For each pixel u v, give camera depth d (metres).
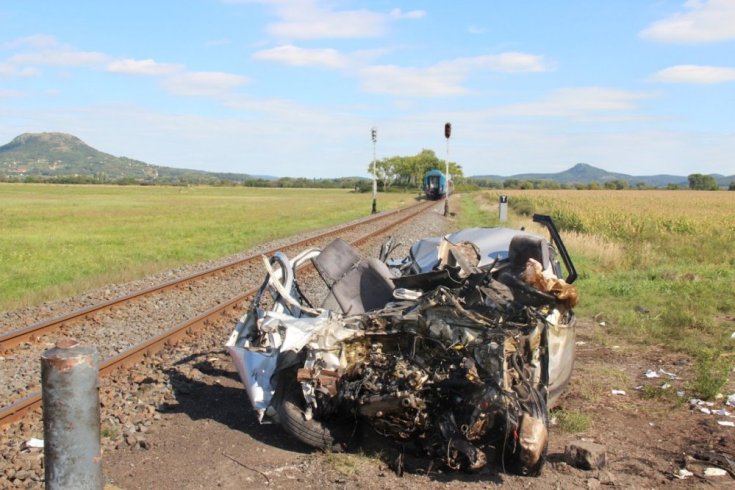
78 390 3.75
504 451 5.21
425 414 5.29
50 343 9.89
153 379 7.78
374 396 5.25
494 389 5.11
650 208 43.91
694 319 10.70
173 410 6.84
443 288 5.45
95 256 21.72
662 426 6.50
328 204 67.81
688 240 24.30
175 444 5.92
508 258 6.78
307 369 5.48
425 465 5.45
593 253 19.92
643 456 5.78
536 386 5.66
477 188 165.50
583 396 7.34
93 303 13.18
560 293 5.71
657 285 14.04
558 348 6.39
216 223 38.06
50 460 3.77
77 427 3.77
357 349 5.70
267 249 22.14
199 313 12.02
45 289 14.73
